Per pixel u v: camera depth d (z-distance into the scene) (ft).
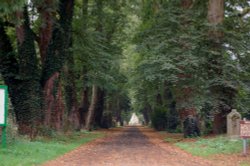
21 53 82.89
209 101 90.94
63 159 54.44
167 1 109.60
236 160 53.36
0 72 82.74
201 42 93.97
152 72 93.25
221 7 96.32
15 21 61.46
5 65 82.94
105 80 135.33
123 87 197.47
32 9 87.92
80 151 67.97
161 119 186.80
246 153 58.75
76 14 117.29
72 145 77.25
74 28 109.60
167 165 48.75
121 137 122.31
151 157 58.49
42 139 80.48
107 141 99.50
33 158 49.83
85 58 120.88
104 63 125.39
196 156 60.29
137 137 122.42
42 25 84.69
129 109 335.88
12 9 50.72
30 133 81.35
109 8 132.77
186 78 93.35
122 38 157.89
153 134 145.59
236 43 92.53
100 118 203.51
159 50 93.61
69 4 91.30
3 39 83.10
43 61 90.38
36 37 90.94
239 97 96.53
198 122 103.35
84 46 113.29
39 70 88.38
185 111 102.78
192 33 94.68
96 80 133.08
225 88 93.04
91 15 125.80
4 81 82.79
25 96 82.64
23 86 82.69
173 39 93.66
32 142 67.62
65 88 126.21
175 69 89.92
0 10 51.52
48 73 87.97
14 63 83.76
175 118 158.81
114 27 153.07
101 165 48.39
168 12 99.55
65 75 118.21
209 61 93.35
